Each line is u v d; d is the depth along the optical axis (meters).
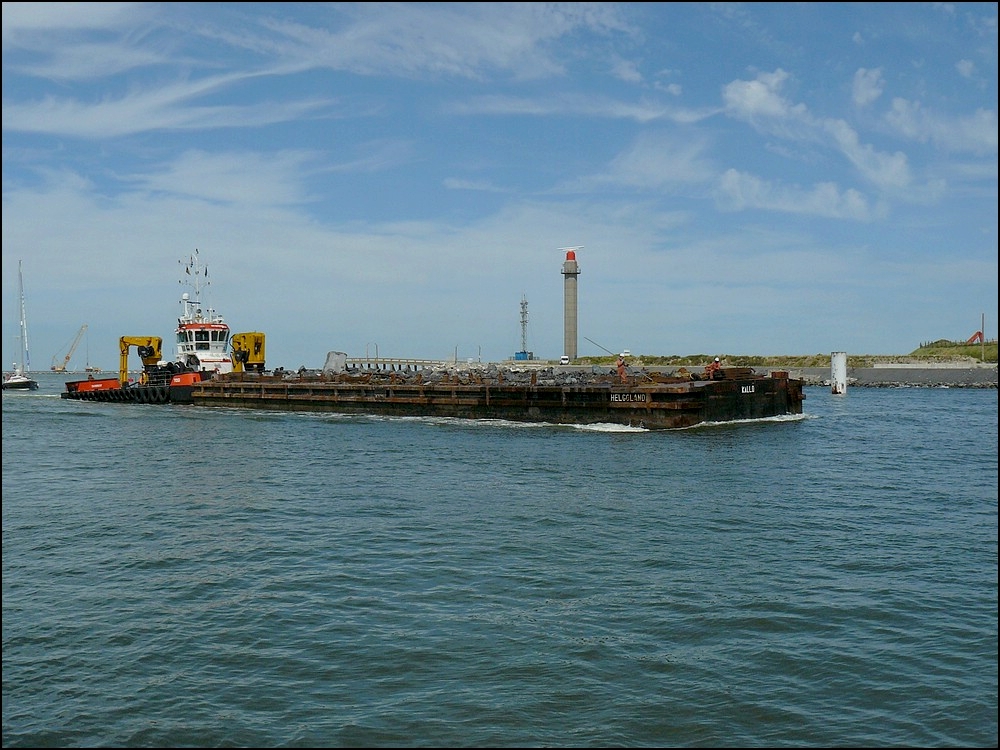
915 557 20.86
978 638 15.18
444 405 61.25
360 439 47.78
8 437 50.88
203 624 16.02
